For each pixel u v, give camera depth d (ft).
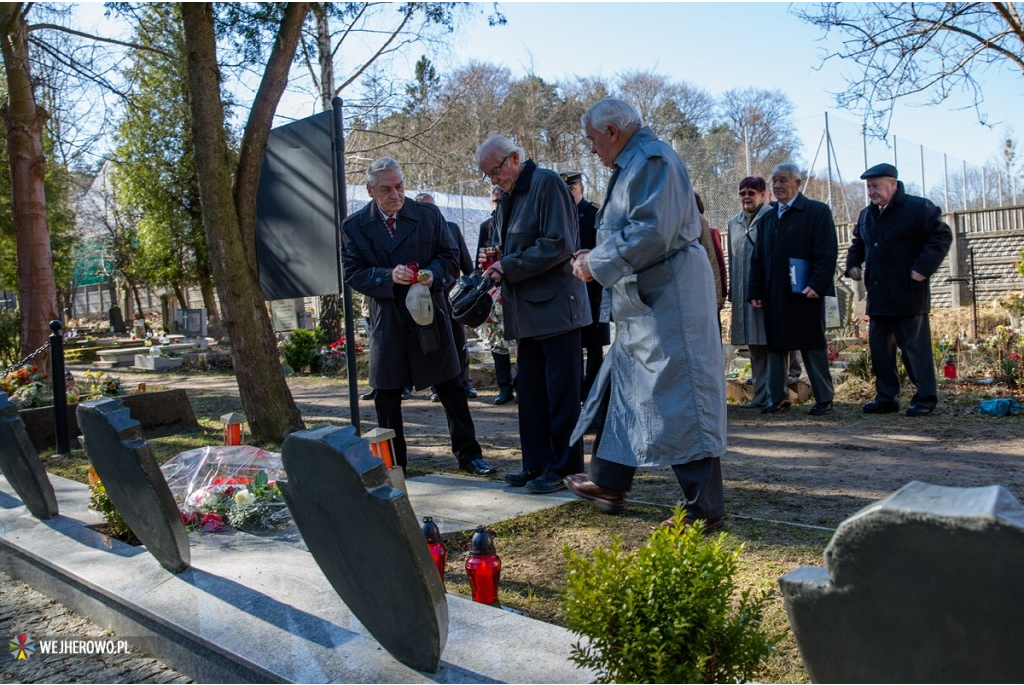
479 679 8.25
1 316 56.18
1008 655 4.27
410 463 22.26
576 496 16.67
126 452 11.33
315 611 10.49
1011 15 33.63
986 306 51.85
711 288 13.58
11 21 39.29
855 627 4.80
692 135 130.00
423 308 18.12
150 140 74.38
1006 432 22.09
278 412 25.62
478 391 38.09
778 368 27.30
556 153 117.91
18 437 15.58
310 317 75.56
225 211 25.08
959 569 4.28
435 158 65.77
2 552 15.46
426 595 7.68
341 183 21.24
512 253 17.33
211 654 10.01
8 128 42.96
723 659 7.41
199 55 24.41
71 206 104.32
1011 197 77.82
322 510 7.99
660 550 7.51
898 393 26.13
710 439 13.25
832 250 25.88
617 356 14.24
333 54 51.39
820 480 17.92
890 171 24.66
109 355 73.15
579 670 8.34
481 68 103.96
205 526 15.19
